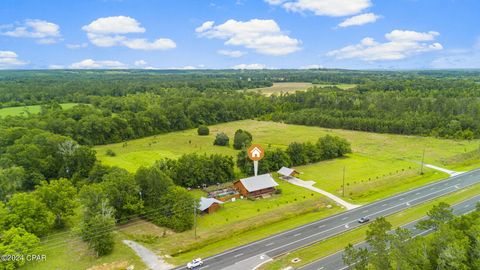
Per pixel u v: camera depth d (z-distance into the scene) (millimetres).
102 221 69438
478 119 187000
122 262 66625
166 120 197125
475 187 107625
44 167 110625
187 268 65438
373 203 98125
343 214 90688
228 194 103938
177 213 81500
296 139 175750
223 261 68312
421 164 133250
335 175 121312
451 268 50531
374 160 139625
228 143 165500
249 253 71438
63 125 159625
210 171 112062
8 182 91062
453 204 94438
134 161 133750
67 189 82688
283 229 82625
